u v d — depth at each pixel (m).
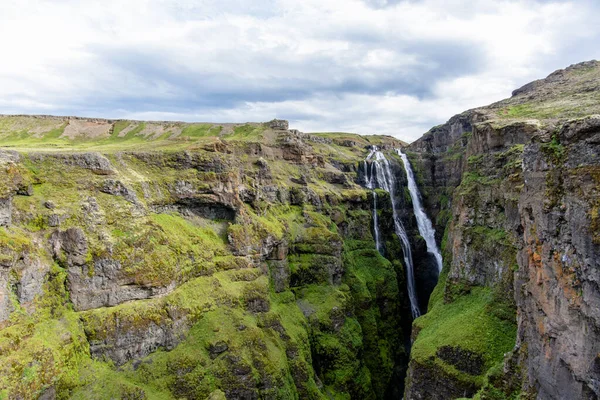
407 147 159.88
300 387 54.78
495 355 43.69
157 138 133.38
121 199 50.34
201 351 47.38
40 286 39.66
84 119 142.50
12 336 35.25
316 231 78.75
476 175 63.62
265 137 112.50
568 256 22.62
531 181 28.80
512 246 48.19
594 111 58.97
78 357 39.91
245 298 56.31
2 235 38.00
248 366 48.06
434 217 120.75
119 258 45.41
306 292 72.50
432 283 105.31
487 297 51.12
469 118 111.94
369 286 82.56
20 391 33.78
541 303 26.55
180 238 54.12
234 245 61.09
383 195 108.56
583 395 20.92
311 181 99.75
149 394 41.50
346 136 186.38
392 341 80.94
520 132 57.91
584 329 20.81
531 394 27.83
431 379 47.41
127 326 43.66
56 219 43.31
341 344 66.25
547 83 97.31
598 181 20.52
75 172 49.00
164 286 48.09
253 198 72.12
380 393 71.44
